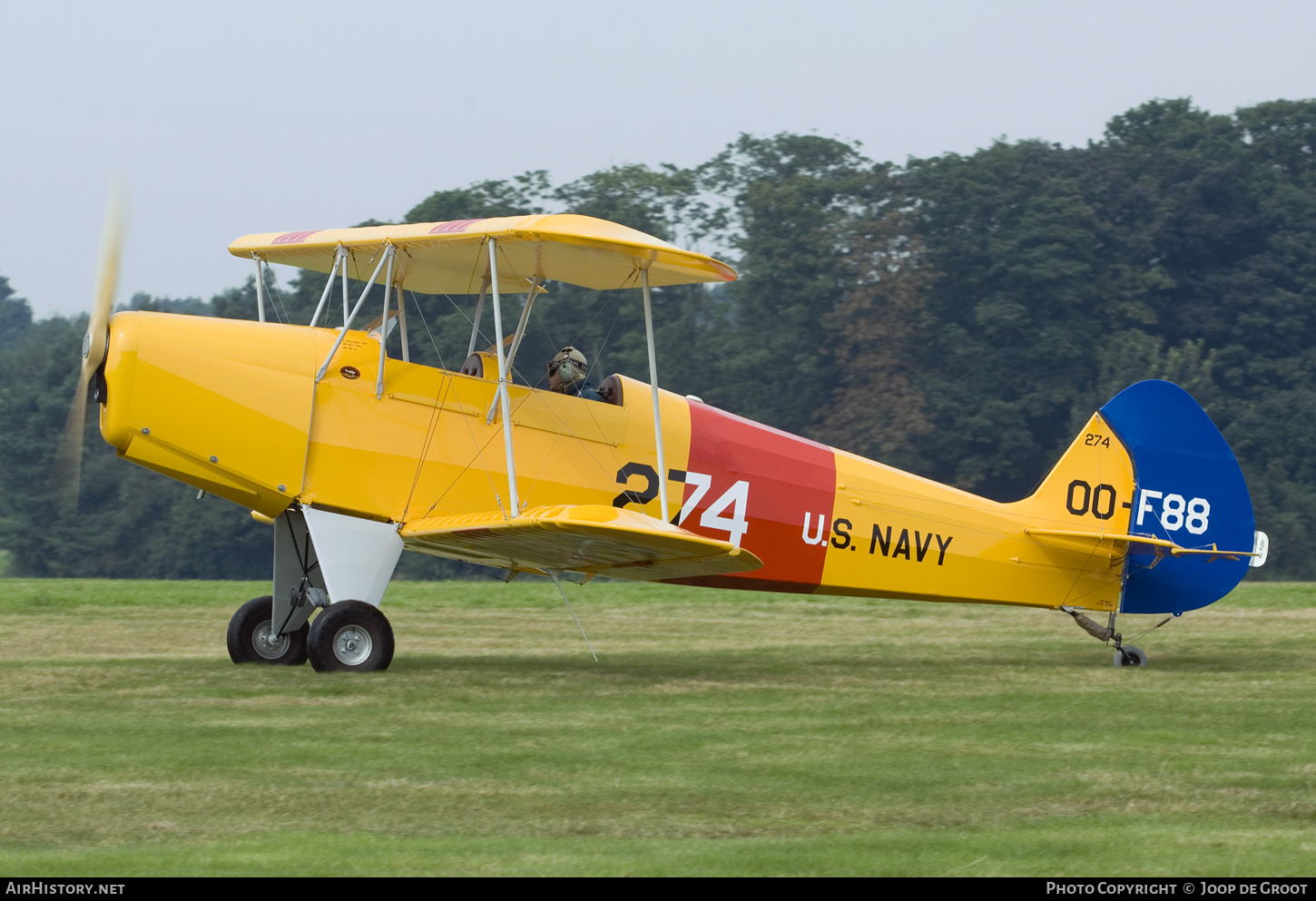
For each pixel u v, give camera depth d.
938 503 36.22
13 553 136.75
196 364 29.42
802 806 17.92
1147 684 29.94
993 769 20.19
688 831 16.64
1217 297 130.88
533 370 128.12
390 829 16.53
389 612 45.50
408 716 23.95
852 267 126.88
